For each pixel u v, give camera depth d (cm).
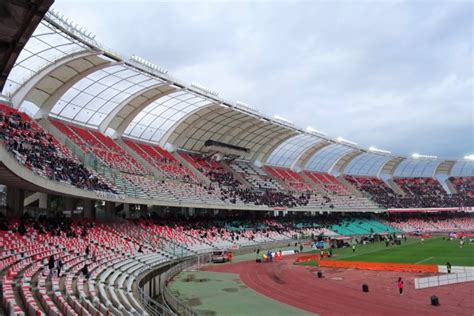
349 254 6259
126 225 5078
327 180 11669
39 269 2711
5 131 3681
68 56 4353
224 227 7412
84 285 2692
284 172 10850
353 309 2923
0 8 1098
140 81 5594
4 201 4344
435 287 3606
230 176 8762
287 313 2856
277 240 7956
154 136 7594
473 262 5012
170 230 6047
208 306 3091
